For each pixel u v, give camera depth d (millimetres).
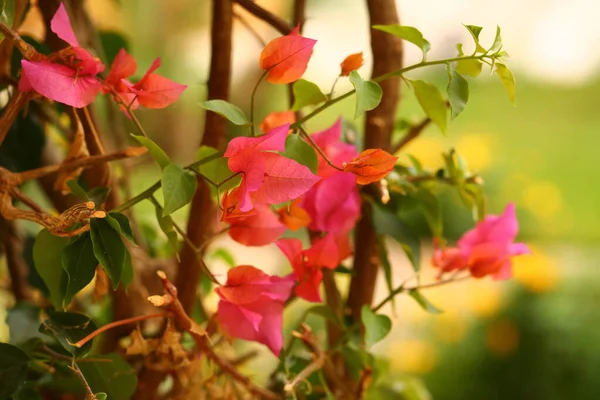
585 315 3740
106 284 1184
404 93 1354
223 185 1147
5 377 1151
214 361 1188
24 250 1329
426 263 5289
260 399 1238
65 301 1126
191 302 1253
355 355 1259
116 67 1145
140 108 1181
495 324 3803
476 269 1260
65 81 1111
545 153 10133
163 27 5895
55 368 1204
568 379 3676
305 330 1237
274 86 5547
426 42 1146
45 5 1233
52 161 1297
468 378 3787
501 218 1263
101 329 1135
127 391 1188
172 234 1155
